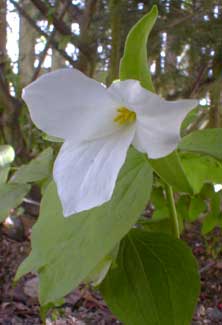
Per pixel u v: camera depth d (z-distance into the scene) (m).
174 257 0.21
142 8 0.70
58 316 0.60
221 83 0.80
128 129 0.18
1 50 0.98
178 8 0.74
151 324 0.21
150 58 0.79
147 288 0.21
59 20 0.85
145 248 0.21
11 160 0.26
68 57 0.85
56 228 0.19
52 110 0.18
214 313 0.63
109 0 0.73
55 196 0.20
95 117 0.18
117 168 0.17
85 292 0.69
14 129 0.76
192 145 0.20
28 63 1.05
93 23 0.79
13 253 0.76
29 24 0.97
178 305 0.21
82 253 0.18
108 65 0.79
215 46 0.76
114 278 0.21
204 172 0.24
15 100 0.81
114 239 0.17
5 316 0.67
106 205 0.18
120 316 0.21
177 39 0.77
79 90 0.17
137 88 0.15
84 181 0.18
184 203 0.27
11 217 0.55
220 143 0.20
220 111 0.82
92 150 0.18
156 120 0.16
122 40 0.70
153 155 0.16
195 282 0.21
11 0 0.90
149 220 0.25
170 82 0.84
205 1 0.75
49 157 0.24
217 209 0.27
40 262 0.19
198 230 0.54
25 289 0.74
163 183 0.22
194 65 0.83
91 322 0.65
